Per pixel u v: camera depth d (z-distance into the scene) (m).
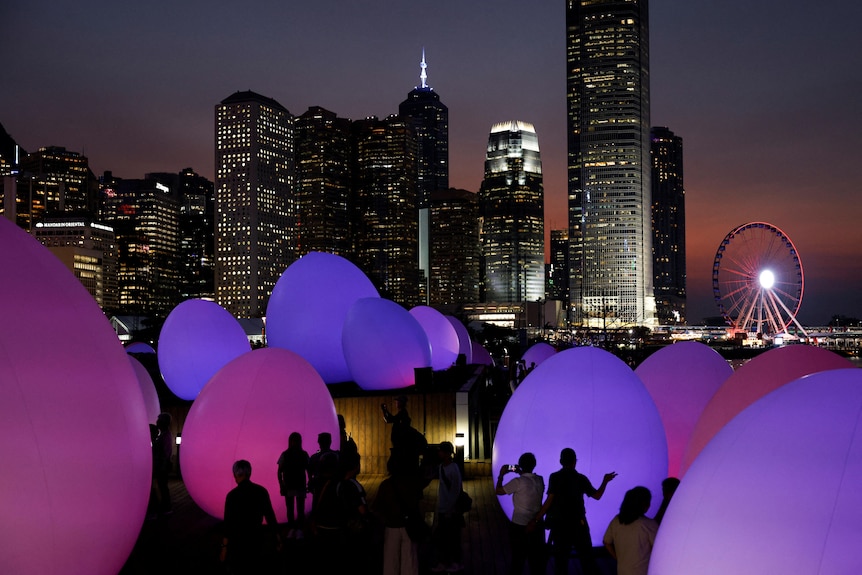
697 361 13.16
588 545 8.02
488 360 35.31
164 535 11.19
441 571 9.06
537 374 10.70
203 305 19.84
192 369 19.14
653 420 10.05
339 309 20.12
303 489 10.43
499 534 11.38
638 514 6.62
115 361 7.52
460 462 16.12
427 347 19.00
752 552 4.93
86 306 7.56
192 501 13.70
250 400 11.29
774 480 5.05
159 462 12.21
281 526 11.30
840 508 4.76
